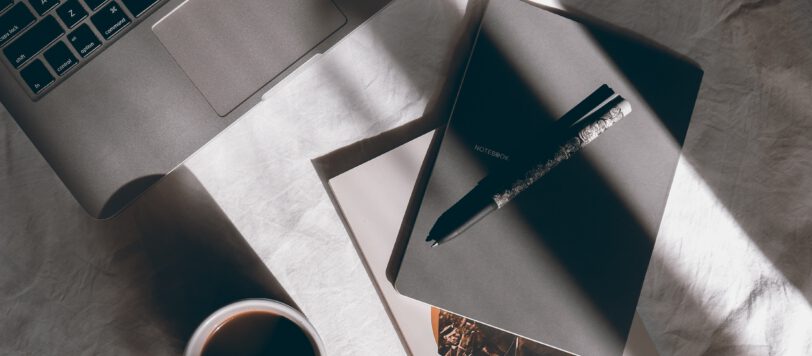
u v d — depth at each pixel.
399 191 0.68
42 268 0.68
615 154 0.69
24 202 0.68
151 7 0.64
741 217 0.72
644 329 0.70
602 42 0.69
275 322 0.67
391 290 0.68
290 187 0.69
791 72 0.72
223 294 0.69
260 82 0.65
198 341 0.62
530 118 0.68
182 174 0.69
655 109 0.69
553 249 0.68
